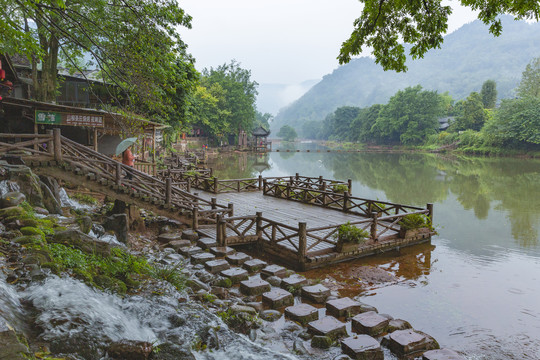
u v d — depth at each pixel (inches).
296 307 262.8
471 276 366.9
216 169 1510.8
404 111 3425.2
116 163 411.5
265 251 418.9
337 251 391.9
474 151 2486.5
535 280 356.5
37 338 127.7
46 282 166.4
